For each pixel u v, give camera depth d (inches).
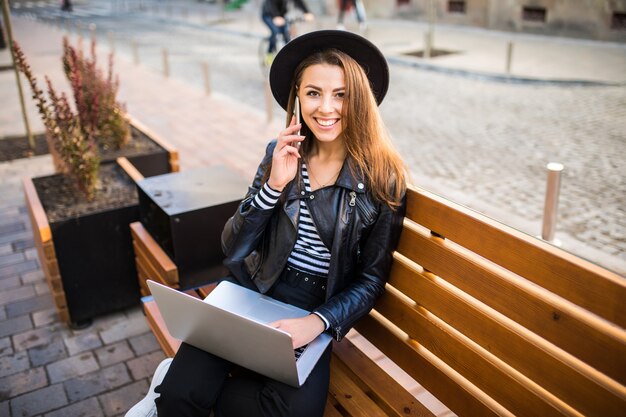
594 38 618.5
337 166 87.2
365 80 82.3
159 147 202.1
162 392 81.7
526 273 69.1
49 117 158.7
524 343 70.1
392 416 84.6
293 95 89.0
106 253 146.0
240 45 709.9
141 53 671.8
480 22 730.2
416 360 87.4
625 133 317.7
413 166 276.8
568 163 273.3
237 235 88.0
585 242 192.9
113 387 125.5
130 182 168.2
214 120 347.3
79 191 160.4
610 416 62.3
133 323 148.4
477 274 75.1
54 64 577.6
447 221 78.7
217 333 78.9
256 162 268.1
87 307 147.1
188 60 609.0
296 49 85.4
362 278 86.3
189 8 1213.1
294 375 76.3
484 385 76.3
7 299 159.2
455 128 339.6
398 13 834.8
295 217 86.4
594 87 426.9
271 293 92.0
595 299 62.1
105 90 204.7
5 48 698.8
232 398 80.7
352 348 95.8
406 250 86.2
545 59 527.8
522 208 221.9
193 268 127.0
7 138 308.0
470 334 77.3
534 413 70.2
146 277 142.1
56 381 127.7
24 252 183.9
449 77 487.2
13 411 119.0
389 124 351.3
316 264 87.8
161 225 128.6
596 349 62.5
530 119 354.0
